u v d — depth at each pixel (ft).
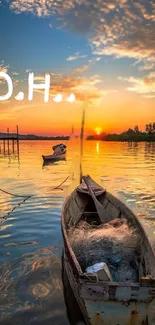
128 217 24.25
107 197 32.63
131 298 12.87
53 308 16.40
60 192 45.68
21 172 71.15
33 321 15.39
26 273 20.02
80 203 32.37
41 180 58.08
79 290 13.14
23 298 17.31
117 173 70.03
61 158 109.29
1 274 19.88
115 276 16.56
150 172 71.41
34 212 34.06
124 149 215.51
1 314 15.90
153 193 45.52
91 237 19.58
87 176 40.22
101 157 126.52
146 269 16.07
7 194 44.04
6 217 32.17
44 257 22.36
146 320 13.23
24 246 24.36
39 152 167.63
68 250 16.29
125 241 19.20
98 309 13.16
